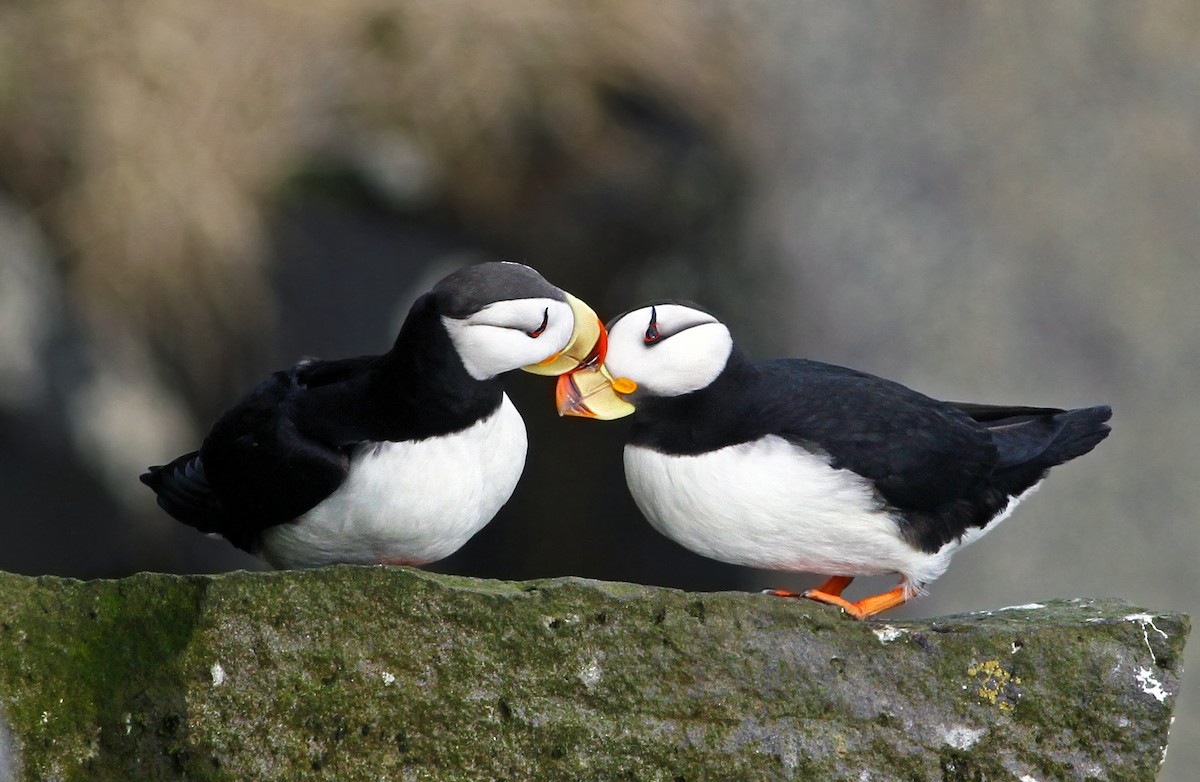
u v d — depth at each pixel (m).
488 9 13.45
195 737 5.52
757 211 13.23
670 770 5.64
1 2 12.52
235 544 6.78
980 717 5.80
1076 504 12.45
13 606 5.64
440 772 5.57
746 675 5.71
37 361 12.17
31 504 12.41
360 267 13.44
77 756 5.55
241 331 12.68
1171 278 12.79
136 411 12.40
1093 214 12.91
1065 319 12.74
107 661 5.59
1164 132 13.07
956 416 6.89
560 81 13.46
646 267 13.49
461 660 5.59
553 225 13.58
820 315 12.92
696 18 13.77
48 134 12.30
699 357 6.31
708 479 6.39
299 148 13.01
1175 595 12.39
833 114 13.29
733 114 13.54
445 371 6.04
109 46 12.48
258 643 5.55
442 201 13.55
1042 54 13.23
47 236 12.27
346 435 6.14
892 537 6.55
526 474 13.62
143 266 12.30
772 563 6.73
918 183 13.03
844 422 6.46
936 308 12.78
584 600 5.65
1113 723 5.84
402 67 13.31
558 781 5.60
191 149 12.52
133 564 12.84
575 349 6.28
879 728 5.75
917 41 13.33
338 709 5.55
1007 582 12.38
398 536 6.25
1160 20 13.27
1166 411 12.58
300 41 13.05
